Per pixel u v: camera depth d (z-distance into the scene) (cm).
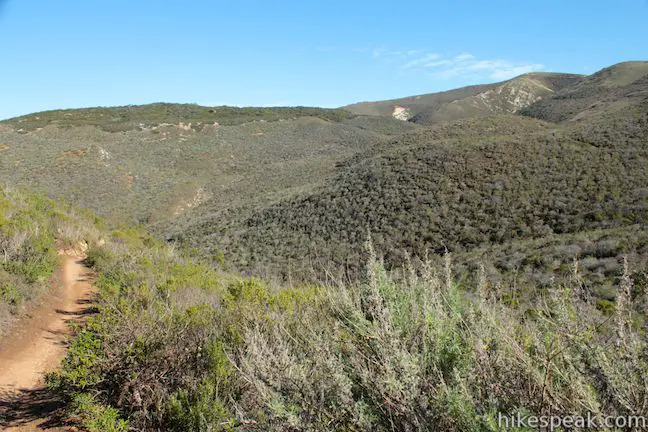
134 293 761
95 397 432
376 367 241
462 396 190
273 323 414
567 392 198
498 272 1482
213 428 325
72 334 718
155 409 411
